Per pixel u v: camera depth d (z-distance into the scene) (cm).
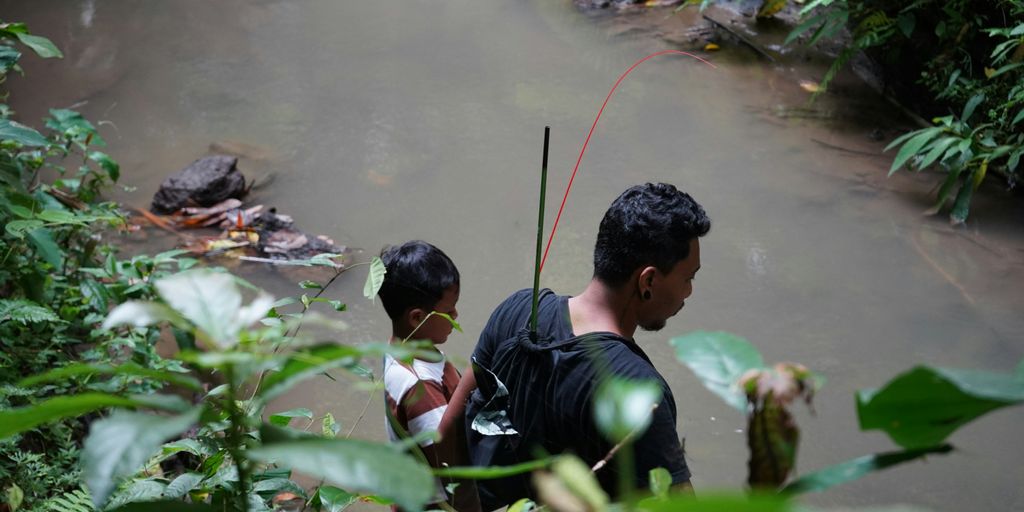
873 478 400
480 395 232
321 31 889
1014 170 633
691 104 746
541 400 220
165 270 500
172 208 605
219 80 794
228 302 83
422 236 586
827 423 433
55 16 902
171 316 82
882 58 752
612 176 649
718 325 502
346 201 627
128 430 74
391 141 701
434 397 259
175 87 782
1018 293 525
